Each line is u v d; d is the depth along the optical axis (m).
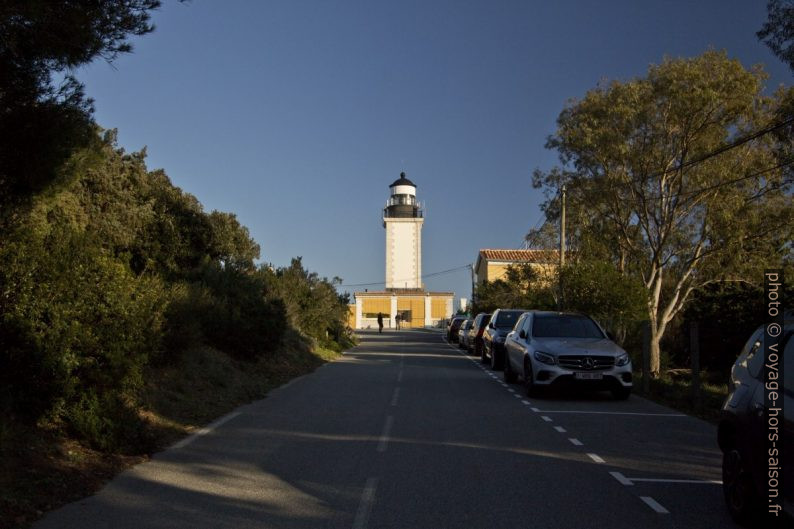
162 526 5.90
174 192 24.41
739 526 6.01
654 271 31.02
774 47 13.41
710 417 12.80
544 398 15.45
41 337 8.44
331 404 13.86
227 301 18.86
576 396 15.99
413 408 13.38
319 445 9.52
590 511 6.44
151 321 10.93
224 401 13.52
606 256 32.03
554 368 14.91
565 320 17.12
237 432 10.48
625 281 21.41
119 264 9.73
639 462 8.66
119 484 7.24
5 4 6.82
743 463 6.02
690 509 6.53
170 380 13.11
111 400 9.09
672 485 7.47
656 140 30.02
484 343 26.25
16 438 7.68
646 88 29.06
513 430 10.99
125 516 6.16
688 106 28.03
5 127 8.34
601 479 7.72
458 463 8.45
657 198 30.75
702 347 23.95
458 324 46.09
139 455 8.63
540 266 40.66
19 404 8.22
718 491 7.22
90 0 8.01
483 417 12.35
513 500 6.79
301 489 7.16
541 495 6.99
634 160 30.09
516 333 18.23
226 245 25.88
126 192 19.73
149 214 21.22
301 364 23.17
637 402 15.03
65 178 9.80
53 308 8.62
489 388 17.33
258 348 19.09
